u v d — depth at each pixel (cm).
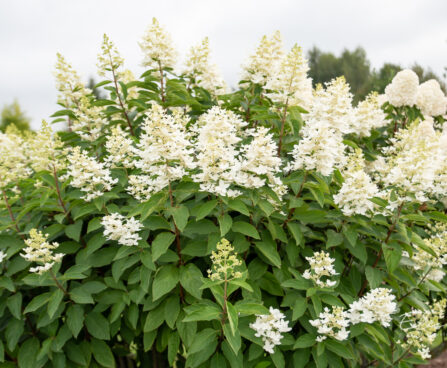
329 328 294
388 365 370
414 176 323
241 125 398
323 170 330
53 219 409
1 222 370
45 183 427
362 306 310
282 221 372
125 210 349
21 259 359
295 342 313
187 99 462
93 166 336
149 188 341
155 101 475
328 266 307
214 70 507
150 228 325
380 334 312
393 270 332
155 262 344
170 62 487
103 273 397
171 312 334
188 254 331
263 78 477
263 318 297
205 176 303
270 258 326
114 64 465
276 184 338
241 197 337
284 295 350
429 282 414
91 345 363
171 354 331
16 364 373
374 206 362
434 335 356
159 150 298
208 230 326
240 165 315
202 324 335
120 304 345
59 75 493
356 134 507
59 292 319
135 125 488
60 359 342
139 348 466
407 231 340
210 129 320
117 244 364
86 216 385
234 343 267
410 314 371
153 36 466
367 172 520
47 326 355
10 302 339
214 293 287
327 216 346
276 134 438
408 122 587
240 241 336
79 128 477
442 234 418
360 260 369
